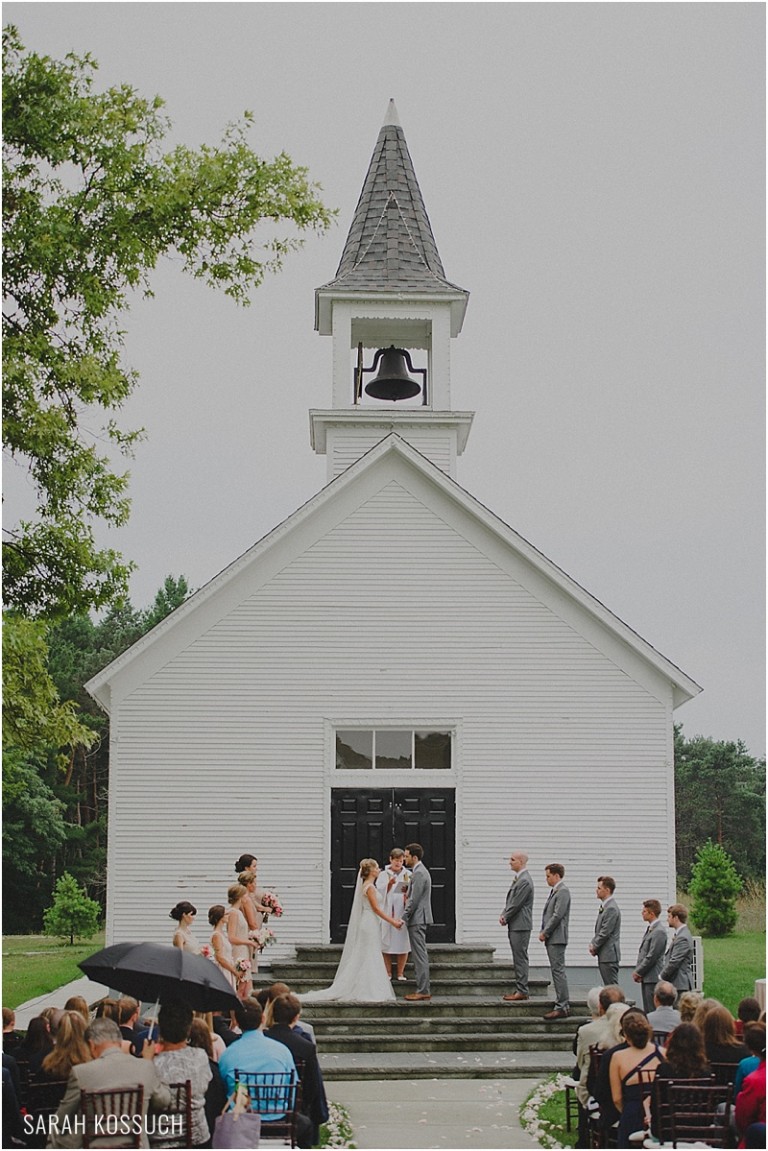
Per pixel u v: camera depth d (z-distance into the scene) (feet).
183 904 47.93
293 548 73.26
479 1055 55.47
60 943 135.95
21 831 167.43
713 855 129.18
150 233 57.47
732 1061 36.40
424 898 59.88
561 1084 49.34
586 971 70.13
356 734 72.54
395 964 63.57
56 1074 32.89
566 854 71.51
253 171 57.82
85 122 55.52
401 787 71.82
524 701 72.64
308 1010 58.59
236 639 72.23
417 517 73.82
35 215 55.52
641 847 71.61
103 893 181.37
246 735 71.56
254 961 54.95
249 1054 33.73
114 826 70.38
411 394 84.53
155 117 57.77
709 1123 32.53
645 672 73.00
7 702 52.08
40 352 54.80
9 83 54.85
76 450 57.41
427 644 72.79
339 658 72.43
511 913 59.82
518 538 72.79
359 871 61.21
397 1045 56.24
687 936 53.31
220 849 70.64
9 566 58.18
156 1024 38.04
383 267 84.02
